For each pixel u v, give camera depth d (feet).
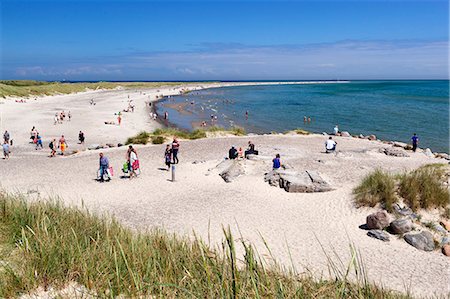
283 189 61.62
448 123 172.35
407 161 82.38
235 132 129.08
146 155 90.84
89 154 94.68
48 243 20.13
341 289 14.38
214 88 625.41
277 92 483.51
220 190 62.44
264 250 40.09
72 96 353.92
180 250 21.02
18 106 236.43
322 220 49.11
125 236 24.62
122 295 15.97
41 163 84.64
